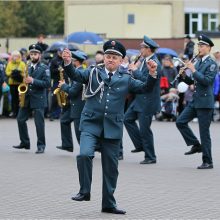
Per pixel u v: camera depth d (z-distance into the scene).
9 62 28.95
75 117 17.56
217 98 28.95
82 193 11.86
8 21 67.94
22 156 18.66
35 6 72.56
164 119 29.05
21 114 19.38
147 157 17.56
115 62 12.00
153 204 12.87
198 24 56.28
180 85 19.00
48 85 19.14
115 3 50.28
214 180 15.31
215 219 11.77
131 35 50.28
